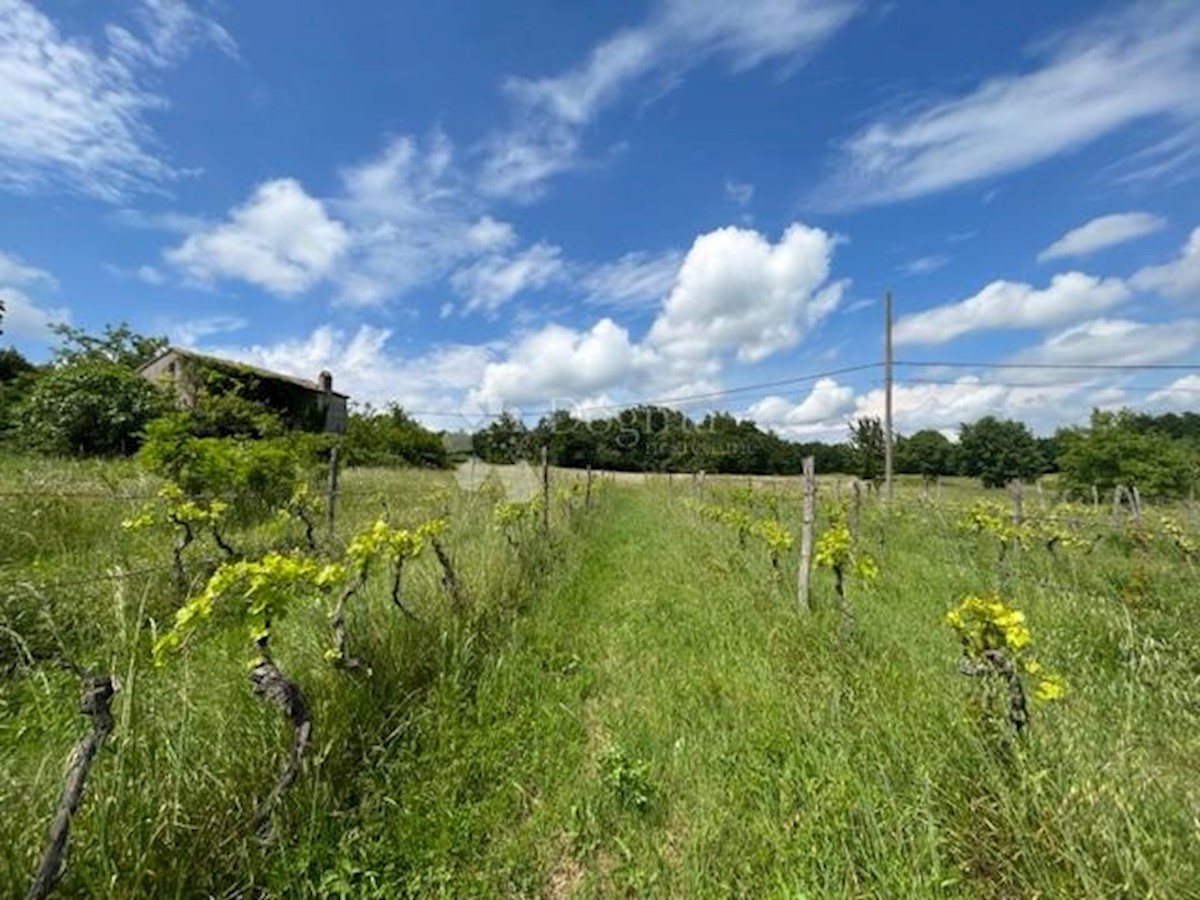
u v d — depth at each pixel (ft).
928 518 41.91
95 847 6.55
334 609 12.87
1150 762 8.71
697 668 15.05
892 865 7.47
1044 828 7.23
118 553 19.57
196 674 11.08
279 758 8.89
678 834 9.03
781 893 7.50
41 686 11.31
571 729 12.14
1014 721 8.78
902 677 12.43
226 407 55.47
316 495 33.68
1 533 19.03
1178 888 6.39
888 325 63.98
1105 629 15.16
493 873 8.28
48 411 55.42
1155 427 88.28
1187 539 27.55
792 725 11.25
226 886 7.31
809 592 20.07
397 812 9.16
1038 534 29.35
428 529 16.99
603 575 27.43
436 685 12.76
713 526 41.39
